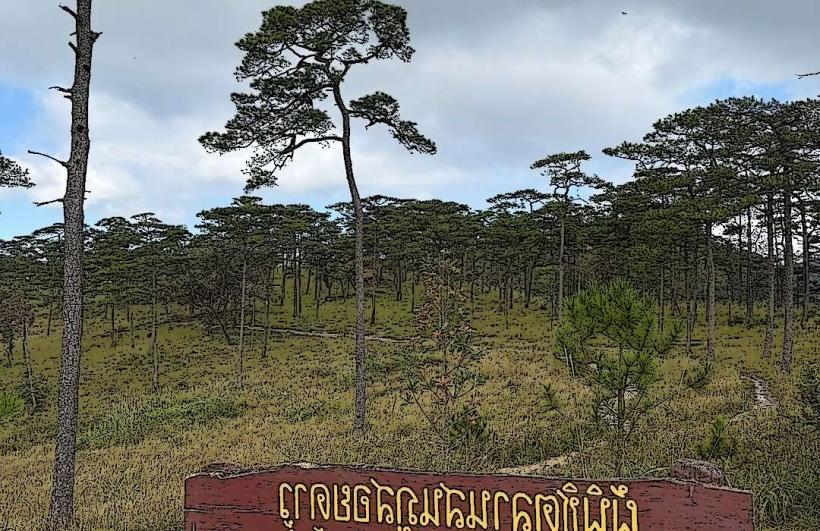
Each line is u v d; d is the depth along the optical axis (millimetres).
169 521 7902
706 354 32781
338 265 64562
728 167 30234
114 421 27062
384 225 56781
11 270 63531
